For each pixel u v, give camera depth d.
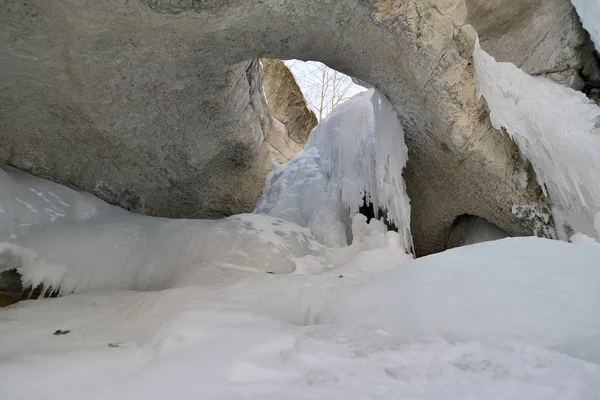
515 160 4.62
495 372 1.62
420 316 2.26
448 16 3.75
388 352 1.90
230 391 1.54
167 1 2.95
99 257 4.19
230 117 5.46
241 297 2.93
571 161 4.30
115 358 1.96
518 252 2.56
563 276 2.20
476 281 2.35
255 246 4.74
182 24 3.28
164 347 2.05
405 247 5.23
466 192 5.34
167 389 1.57
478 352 1.81
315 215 5.88
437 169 5.45
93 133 4.44
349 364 1.79
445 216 5.91
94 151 4.67
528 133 4.38
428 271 2.60
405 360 1.80
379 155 5.42
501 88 4.37
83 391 1.60
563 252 2.44
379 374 1.67
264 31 3.78
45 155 4.39
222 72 4.50
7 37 3.14
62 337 2.38
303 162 6.87
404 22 3.69
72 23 3.05
